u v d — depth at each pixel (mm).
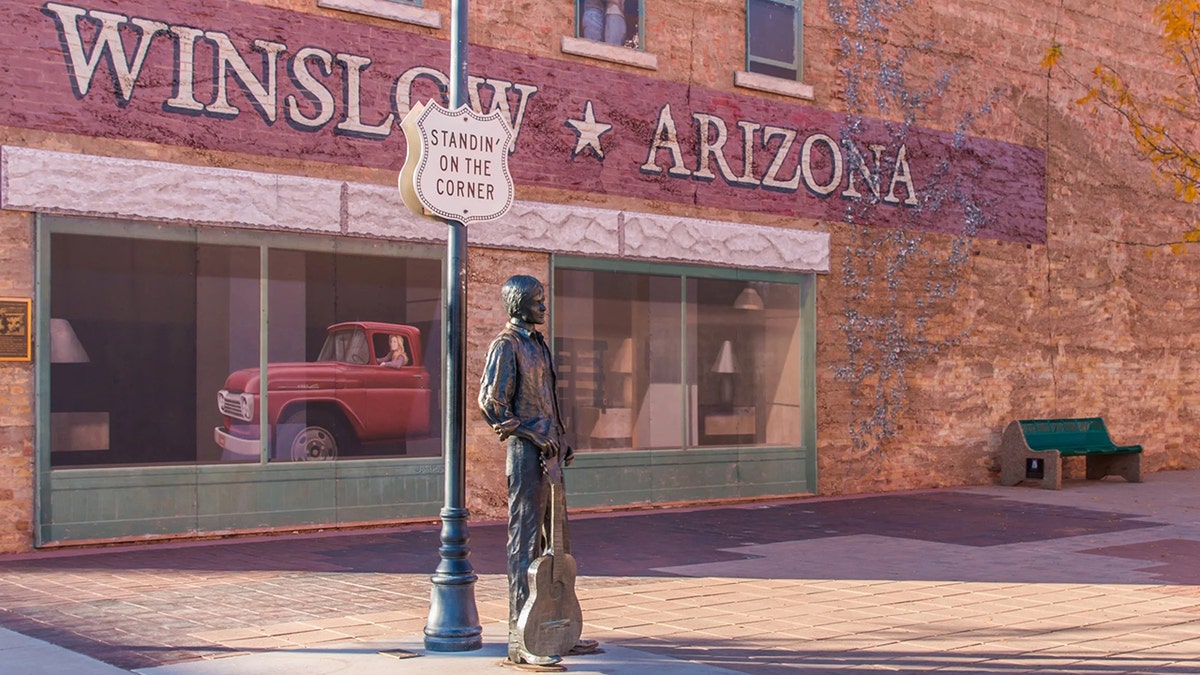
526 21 15039
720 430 16922
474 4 14602
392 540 12750
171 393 12438
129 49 12258
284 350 13180
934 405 19328
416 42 14195
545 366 7570
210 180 12594
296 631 8078
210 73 12742
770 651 7645
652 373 16219
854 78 18469
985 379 20047
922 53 19328
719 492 16812
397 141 14016
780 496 17500
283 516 13109
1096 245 21859
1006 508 16422
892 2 18953
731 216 17000
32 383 11617
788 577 10633
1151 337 22859
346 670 6930
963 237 19766
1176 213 23328
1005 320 20359
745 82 17078
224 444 12750
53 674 6805
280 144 13188
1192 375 23688
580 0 15578
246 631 8078
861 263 18469
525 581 7273
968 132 19906
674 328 16453
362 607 8969
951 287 19594
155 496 12305
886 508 16344
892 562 11555
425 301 14227
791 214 17672
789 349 17734
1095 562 11602
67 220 11859
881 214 18719
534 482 7340
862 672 7102
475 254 14492
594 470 15594
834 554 12062
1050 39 21125
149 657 7270
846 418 18266
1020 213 20625
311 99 13391
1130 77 22406
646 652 7559
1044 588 10109
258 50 13055
